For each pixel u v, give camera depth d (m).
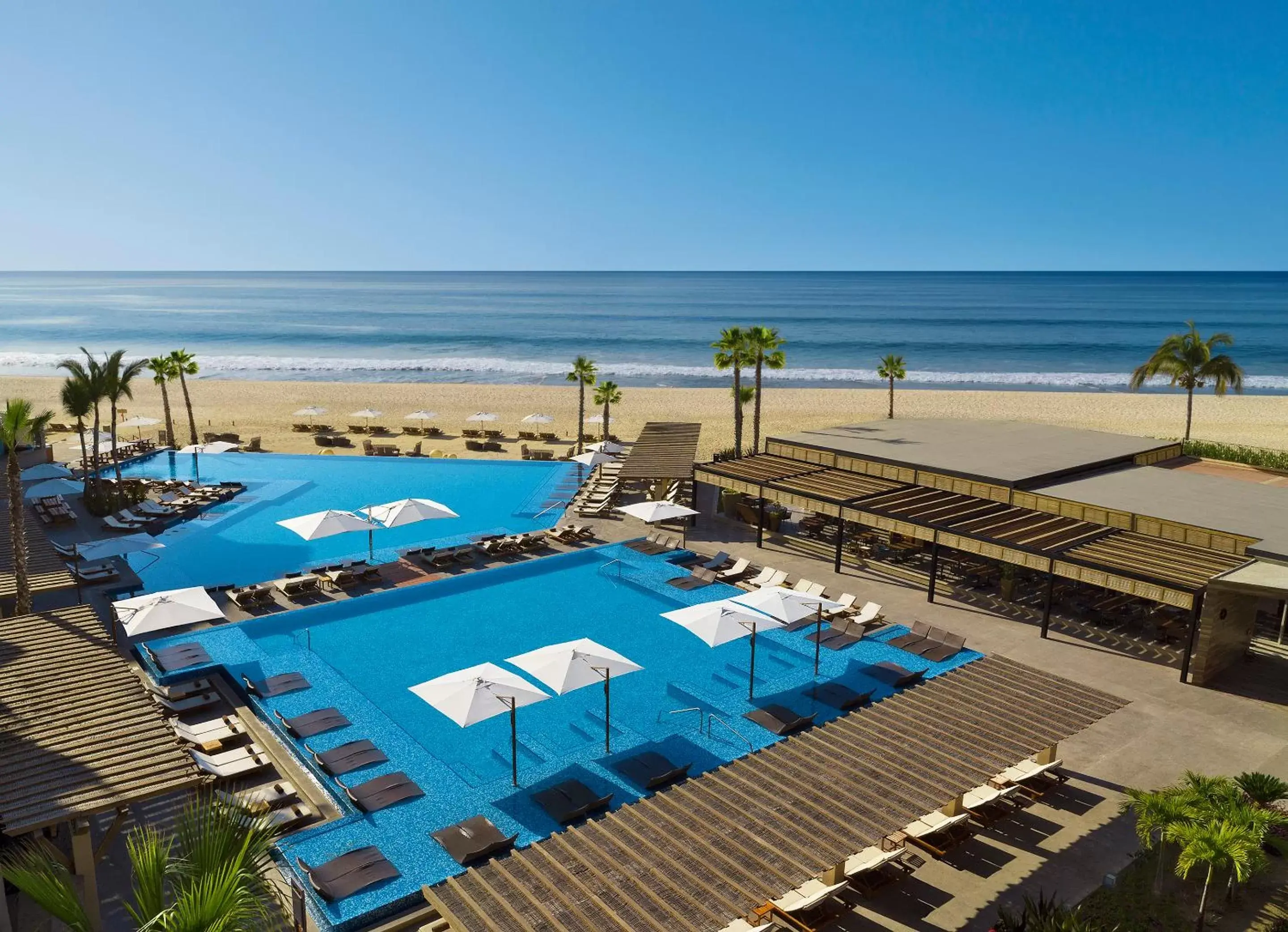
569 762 16.47
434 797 15.16
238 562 29.23
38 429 20.78
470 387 77.00
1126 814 14.99
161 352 114.25
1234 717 18.50
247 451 47.31
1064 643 22.45
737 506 34.69
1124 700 15.85
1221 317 175.38
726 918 10.33
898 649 22.00
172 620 18.98
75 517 33.22
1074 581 26.52
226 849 8.57
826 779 13.34
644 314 189.00
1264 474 31.59
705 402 70.00
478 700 14.70
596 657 16.30
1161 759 16.75
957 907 12.62
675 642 22.61
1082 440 35.25
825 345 126.75
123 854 13.35
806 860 11.45
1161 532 24.22
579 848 11.77
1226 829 11.85
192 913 7.32
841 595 26.19
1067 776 16.12
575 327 154.75
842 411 66.38
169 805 14.79
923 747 14.20
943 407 68.69
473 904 10.69
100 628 16.58
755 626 18.73
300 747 16.80
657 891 10.77
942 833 14.11
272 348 121.06
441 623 23.86
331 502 37.00
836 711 18.77
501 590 26.47
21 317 179.38
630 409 65.62
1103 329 150.38
